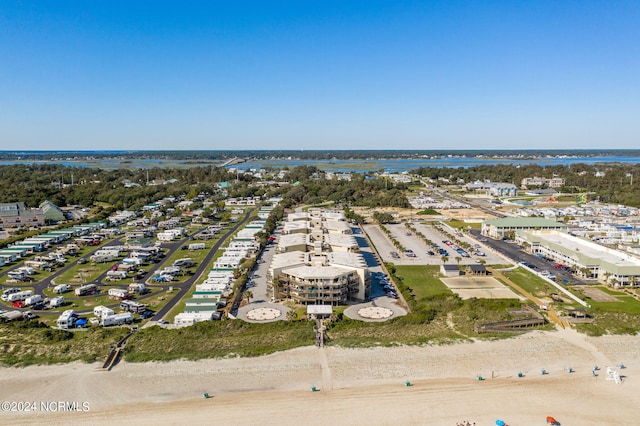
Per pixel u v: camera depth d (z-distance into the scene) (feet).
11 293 480.23
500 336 375.25
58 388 298.56
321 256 536.01
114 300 467.52
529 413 274.57
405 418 268.82
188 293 488.85
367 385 304.91
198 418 268.82
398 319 408.05
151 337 364.79
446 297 466.29
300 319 412.77
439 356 342.85
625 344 362.12
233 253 638.12
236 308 446.60
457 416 270.87
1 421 265.13
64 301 463.42
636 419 268.62
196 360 335.88
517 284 522.06
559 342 365.40
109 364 328.08
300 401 286.25
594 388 301.84
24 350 344.69
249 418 269.03
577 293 483.92
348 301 472.44
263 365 329.52
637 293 485.56
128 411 275.39
